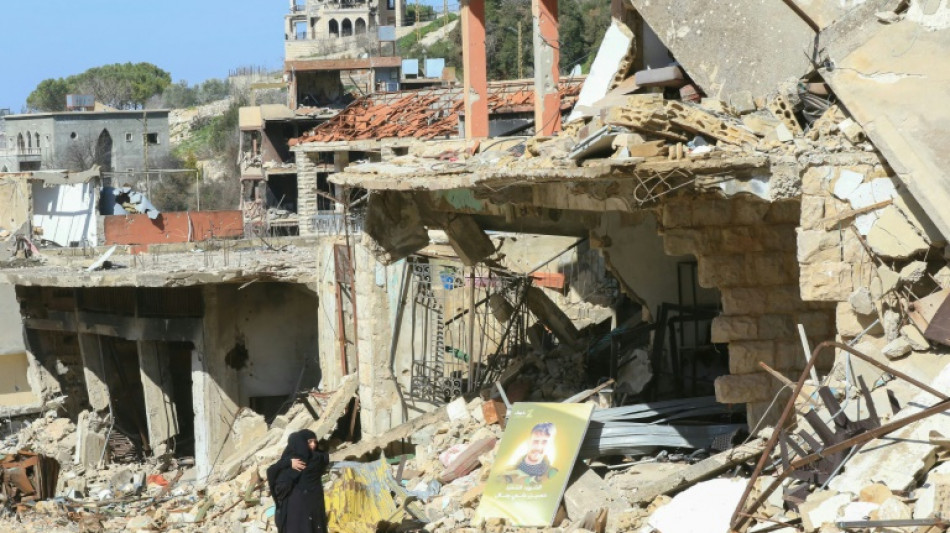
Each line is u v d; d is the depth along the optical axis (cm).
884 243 1257
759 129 1322
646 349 2089
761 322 1545
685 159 1289
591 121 1475
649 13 1527
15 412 3356
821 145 1287
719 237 1545
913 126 1243
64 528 2202
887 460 1105
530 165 1494
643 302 2111
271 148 5950
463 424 2111
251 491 2119
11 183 4328
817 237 1281
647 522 1306
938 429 1107
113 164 8200
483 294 2586
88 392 3372
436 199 2122
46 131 8094
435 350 2614
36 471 2578
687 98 1497
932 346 1227
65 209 4422
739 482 1262
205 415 3039
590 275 2667
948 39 1267
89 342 3334
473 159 1817
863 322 1278
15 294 3344
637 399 2014
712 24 1466
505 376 2242
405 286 2602
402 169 1944
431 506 1667
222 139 9019
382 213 2125
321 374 3084
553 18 1845
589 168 1344
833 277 1277
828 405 1206
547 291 2725
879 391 1215
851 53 1310
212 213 4603
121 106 12169
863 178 1270
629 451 1641
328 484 1884
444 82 6200
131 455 3322
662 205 1457
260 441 2814
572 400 1880
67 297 3328
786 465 1166
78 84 12262
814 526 1071
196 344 3047
